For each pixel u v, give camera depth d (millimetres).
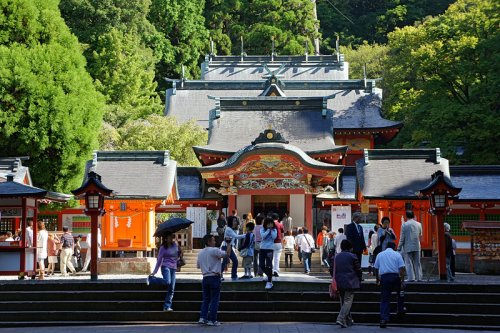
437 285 24469
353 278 21312
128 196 35969
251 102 55156
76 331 21047
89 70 83562
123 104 80250
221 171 44312
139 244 36344
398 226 36531
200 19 111688
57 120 41938
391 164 38062
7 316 23125
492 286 24250
